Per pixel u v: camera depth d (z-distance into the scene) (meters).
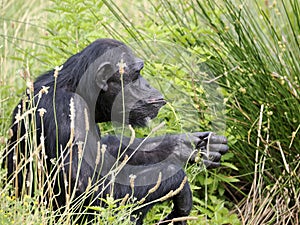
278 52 10.84
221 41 10.80
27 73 8.70
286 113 10.27
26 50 11.00
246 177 10.72
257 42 10.80
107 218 7.54
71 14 10.45
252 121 10.48
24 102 7.93
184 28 10.67
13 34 12.73
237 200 10.89
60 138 8.02
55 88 8.09
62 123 8.03
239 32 10.52
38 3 14.49
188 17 11.80
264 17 11.55
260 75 10.48
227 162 10.70
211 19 11.23
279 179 10.22
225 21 11.42
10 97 10.77
